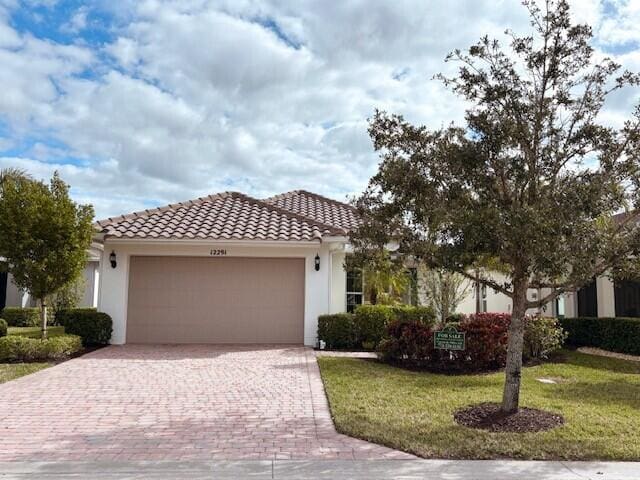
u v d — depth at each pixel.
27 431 7.93
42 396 10.03
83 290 25.42
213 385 11.02
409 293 19.23
